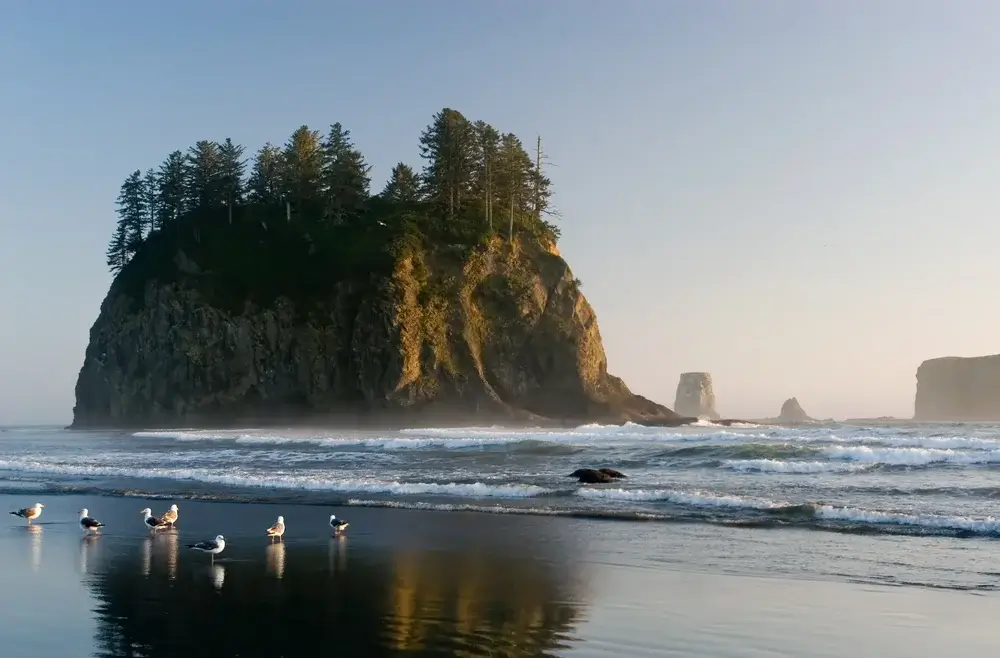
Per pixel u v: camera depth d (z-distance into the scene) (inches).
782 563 566.3
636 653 360.8
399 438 2180.1
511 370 3988.7
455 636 386.3
